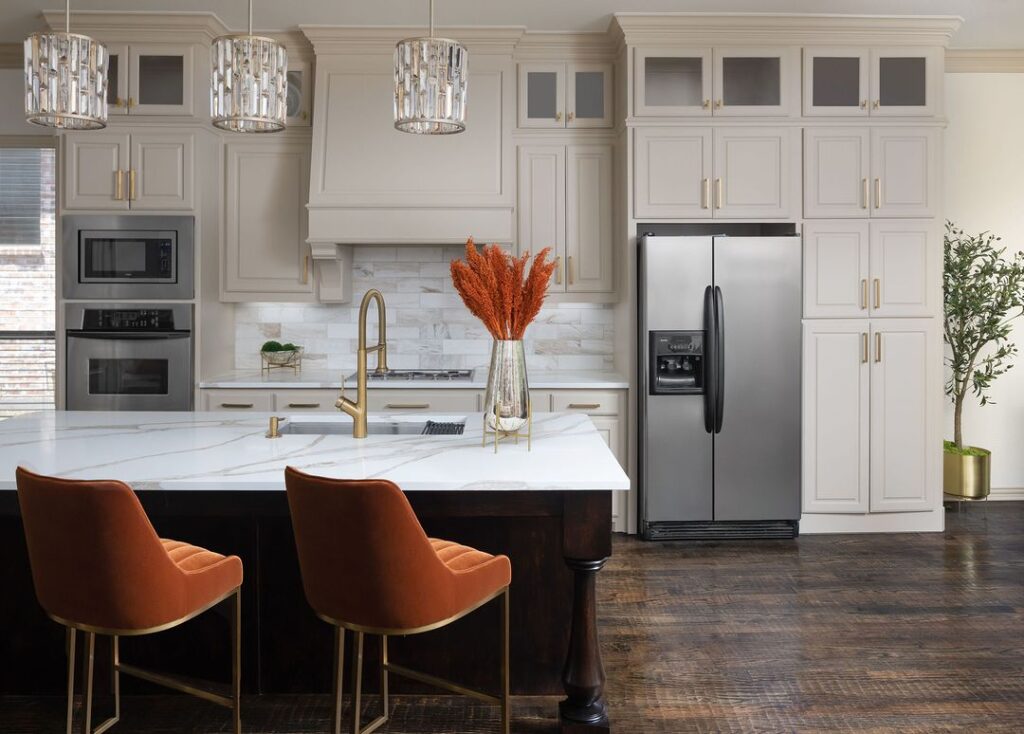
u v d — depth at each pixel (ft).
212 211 16.26
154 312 15.51
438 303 17.87
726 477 15.44
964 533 15.89
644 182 15.74
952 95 17.69
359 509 6.54
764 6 14.97
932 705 9.06
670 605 12.14
